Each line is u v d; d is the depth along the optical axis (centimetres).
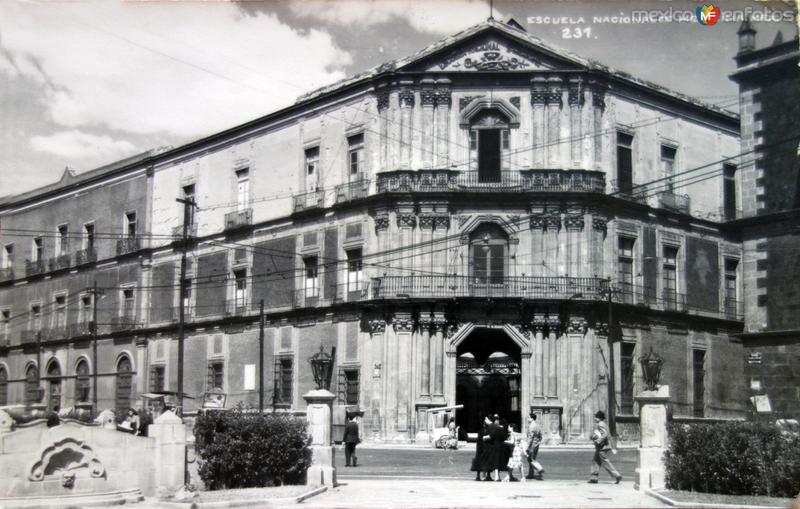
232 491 2128
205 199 5528
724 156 5166
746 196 3366
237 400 5131
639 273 4616
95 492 1934
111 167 6150
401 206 4409
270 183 5150
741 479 2031
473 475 2758
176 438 2039
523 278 4306
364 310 4469
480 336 4516
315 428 2336
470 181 4400
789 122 3269
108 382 5969
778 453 2030
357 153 4703
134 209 5988
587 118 4453
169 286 5681
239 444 2205
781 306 3228
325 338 4697
